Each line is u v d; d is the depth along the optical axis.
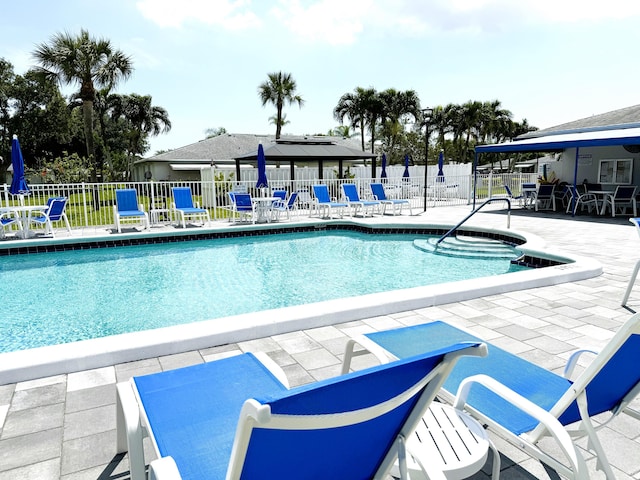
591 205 14.67
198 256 9.27
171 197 12.51
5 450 2.28
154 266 8.37
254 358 2.24
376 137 39.38
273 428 0.99
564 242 8.84
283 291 6.65
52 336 4.97
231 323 3.82
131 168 34.81
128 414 1.69
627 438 2.34
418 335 2.58
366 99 34.69
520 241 9.22
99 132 39.69
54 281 7.30
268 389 1.93
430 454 1.37
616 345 1.53
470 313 4.42
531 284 5.34
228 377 2.04
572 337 3.76
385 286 6.87
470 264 8.28
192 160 30.28
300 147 19.41
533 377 2.12
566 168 16.80
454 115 41.66
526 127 50.22
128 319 5.49
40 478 2.06
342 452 1.22
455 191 18.86
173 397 1.86
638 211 14.02
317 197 13.81
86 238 9.62
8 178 34.72
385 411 1.16
